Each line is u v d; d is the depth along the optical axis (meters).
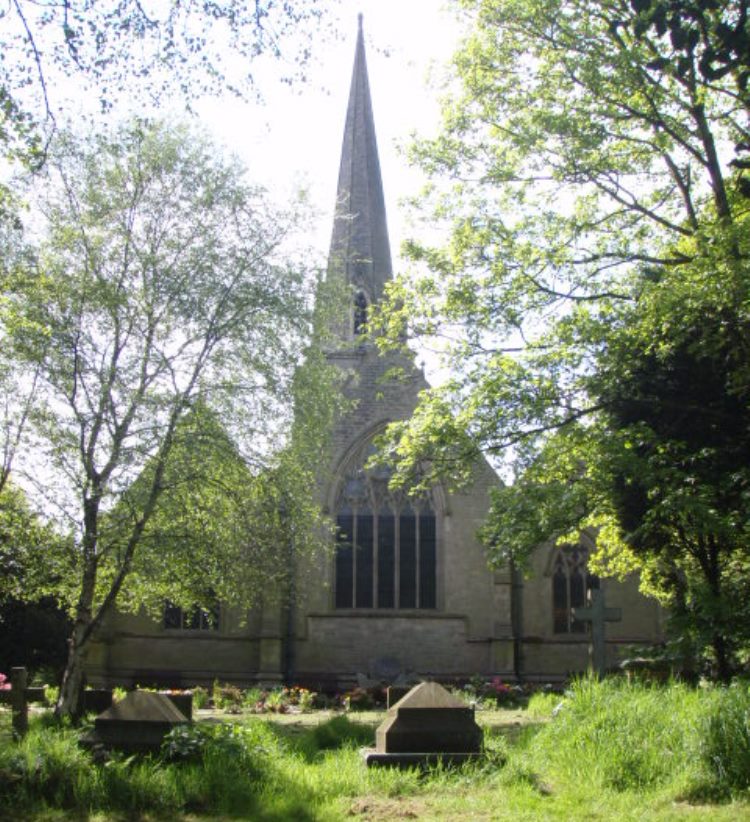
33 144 14.25
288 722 22.53
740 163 8.77
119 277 23.92
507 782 10.60
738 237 16.62
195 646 36.66
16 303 22.94
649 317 18.67
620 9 19.20
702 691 12.90
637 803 9.31
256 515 24.47
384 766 11.52
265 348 25.02
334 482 38.84
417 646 37.16
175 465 23.33
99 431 23.30
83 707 19.28
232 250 25.19
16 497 24.70
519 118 22.62
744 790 9.38
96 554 23.09
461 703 12.19
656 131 21.72
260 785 10.40
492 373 22.30
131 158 24.80
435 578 38.31
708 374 19.86
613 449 19.59
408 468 23.98
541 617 37.56
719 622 18.84
